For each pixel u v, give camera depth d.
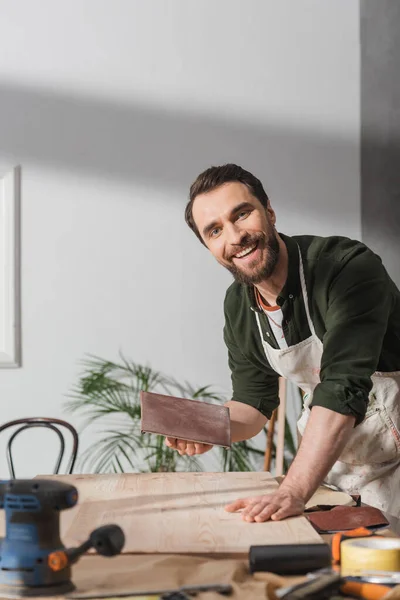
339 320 1.66
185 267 4.18
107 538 0.96
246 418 2.08
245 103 4.26
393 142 3.83
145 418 1.71
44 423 2.58
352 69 4.30
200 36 4.26
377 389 1.88
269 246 1.73
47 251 4.14
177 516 1.43
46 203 4.15
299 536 1.26
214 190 1.71
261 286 1.85
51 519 1.01
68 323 4.12
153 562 1.12
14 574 0.98
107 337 4.13
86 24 4.22
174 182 4.20
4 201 4.12
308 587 0.95
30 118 4.18
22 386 4.08
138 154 4.20
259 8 4.28
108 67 4.21
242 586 0.99
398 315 1.85
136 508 1.51
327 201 4.27
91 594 0.98
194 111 4.23
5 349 4.07
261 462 4.07
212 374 4.15
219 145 4.23
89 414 4.07
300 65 4.29
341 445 1.53
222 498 1.61
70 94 4.20
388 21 3.86
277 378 2.13
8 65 4.18
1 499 1.01
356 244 1.79
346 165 4.28
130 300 4.15
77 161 4.18
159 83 4.23
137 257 4.17
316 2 4.30
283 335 1.90
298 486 1.48
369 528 1.36
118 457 4.04
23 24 4.20
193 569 1.10
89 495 1.66
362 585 0.95
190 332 4.16
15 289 4.10
